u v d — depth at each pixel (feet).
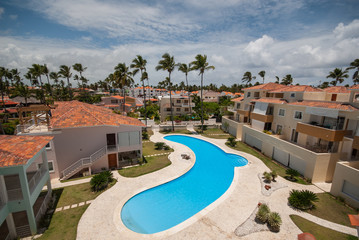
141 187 59.47
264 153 89.97
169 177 66.85
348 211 48.11
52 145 63.82
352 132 59.93
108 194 55.16
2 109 183.42
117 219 44.29
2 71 184.96
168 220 46.37
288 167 75.36
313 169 61.67
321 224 43.06
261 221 43.57
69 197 53.42
